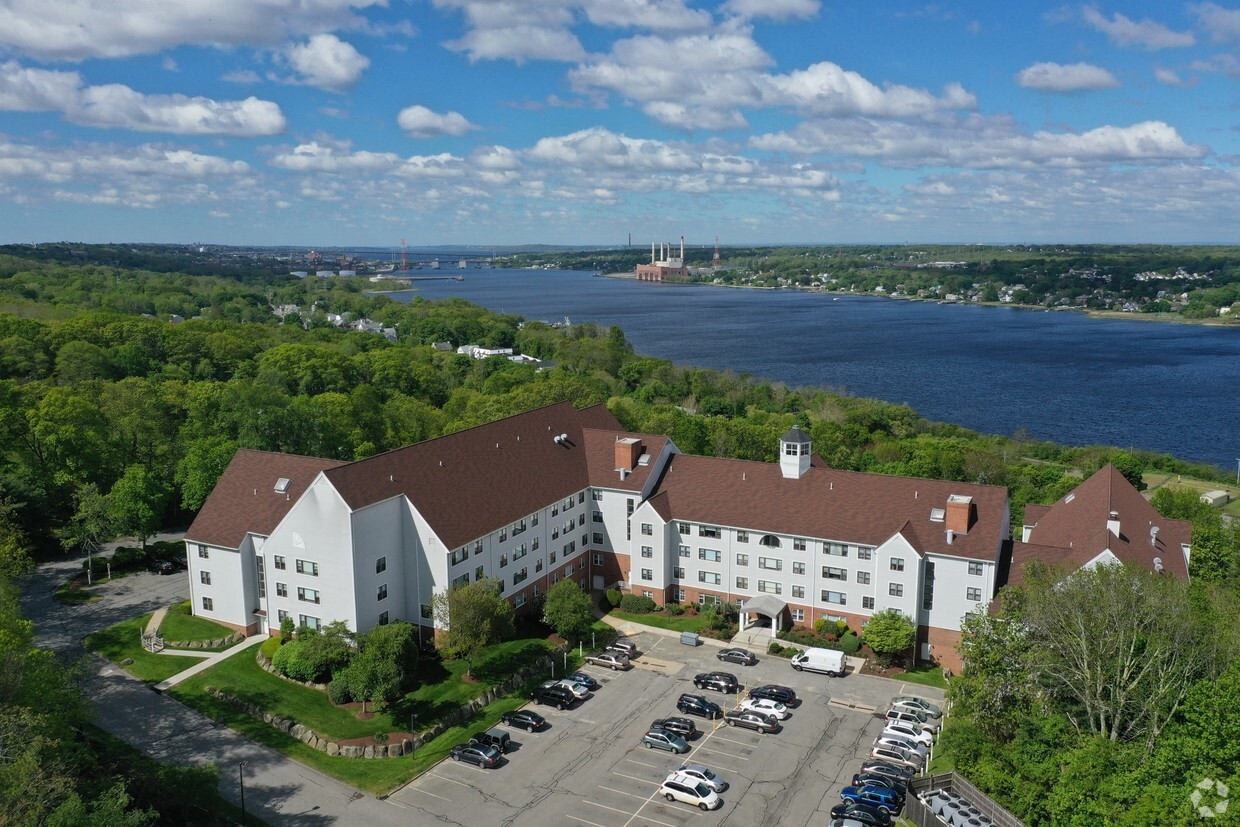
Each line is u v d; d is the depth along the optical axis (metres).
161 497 95.25
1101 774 46.22
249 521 76.12
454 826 52.31
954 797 51.62
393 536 73.06
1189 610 55.97
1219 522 107.62
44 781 41.94
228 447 101.06
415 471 76.12
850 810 51.72
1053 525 86.44
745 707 65.75
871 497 80.94
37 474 100.56
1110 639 54.25
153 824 50.78
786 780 57.62
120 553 92.81
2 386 111.44
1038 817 48.56
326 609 71.25
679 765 59.41
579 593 77.50
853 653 76.94
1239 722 41.03
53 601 83.56
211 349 182.62
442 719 63.88
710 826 52.34
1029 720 55.56
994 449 156.50
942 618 75.69
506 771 58.44
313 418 117.00
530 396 146.75
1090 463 145.12
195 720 63.50
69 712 52.84
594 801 55.03
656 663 75.69
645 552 87.19
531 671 72.56
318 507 69.50
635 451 91.19
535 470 87.12
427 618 74.31
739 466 88.75
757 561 83.19
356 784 56.59
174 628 76.69
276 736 61.88
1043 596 57.00
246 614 75.81
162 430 114.06
